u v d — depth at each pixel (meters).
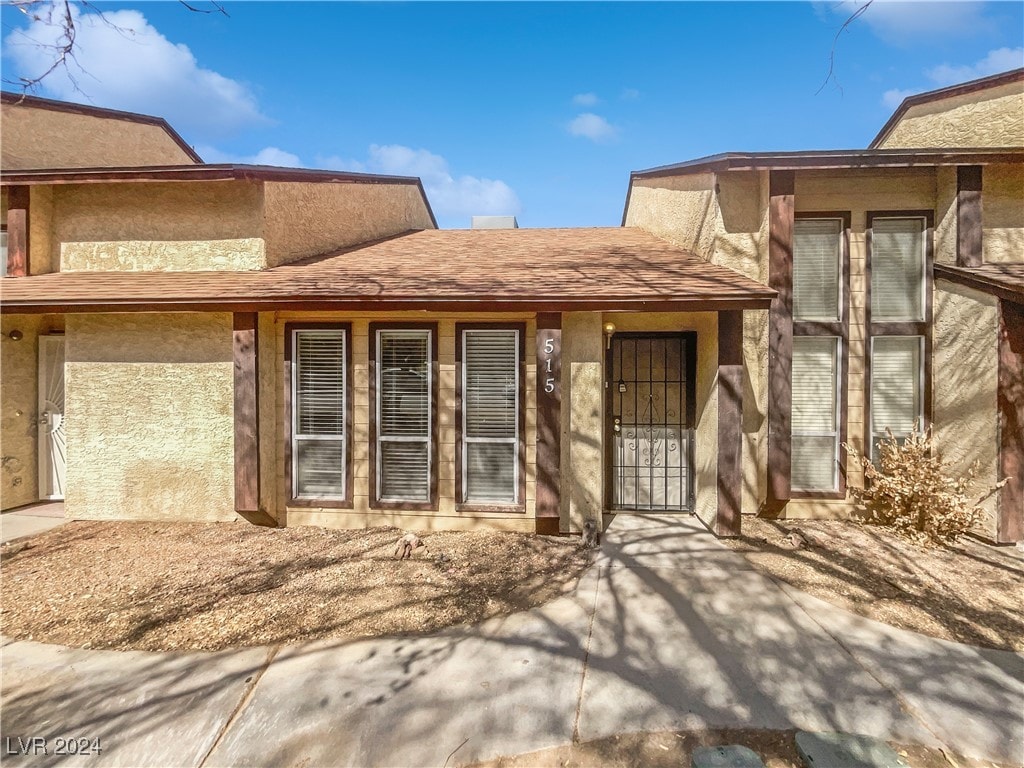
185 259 7.35
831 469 6.55
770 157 6.12
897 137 8.47
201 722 2.91
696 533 6.06
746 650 3.60
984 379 5.80
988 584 4.63
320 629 3.87
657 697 3.10
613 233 10.05
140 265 7.40
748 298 5.59
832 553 5.36
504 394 6.20
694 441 6.94
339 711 2.99
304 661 3.47
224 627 3.88
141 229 7.40
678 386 7.02
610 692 3.16
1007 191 6.32
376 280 6.50
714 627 3.91
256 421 6.09
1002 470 5.62
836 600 4.34
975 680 3.25
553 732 2.82
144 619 3.99
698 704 3.04
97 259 7.43
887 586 4.61
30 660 3.46
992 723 2.86
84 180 7.11
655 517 6.73
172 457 6.46
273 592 4.45
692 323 6.86
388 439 6.32
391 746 2.73
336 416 6.37
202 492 6.44
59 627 3.87
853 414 6.46
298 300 5.87
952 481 5.68
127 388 6.50
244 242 7.29
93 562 5.11
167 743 2.76
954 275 6.06
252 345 6.08
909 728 2.82
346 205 9.28
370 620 4.00
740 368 5.84
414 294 5.82
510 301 5.76
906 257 6.54
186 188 7.35
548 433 5.93
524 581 4.74
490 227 12.88
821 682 3.24
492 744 2.74
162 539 5.82
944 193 6.30
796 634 3.81
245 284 6.42
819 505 6.47
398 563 5.12
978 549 5.52
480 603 4.30
